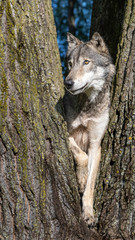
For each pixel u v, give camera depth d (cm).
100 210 453
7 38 360
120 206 434
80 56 541
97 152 521
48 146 396
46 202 383
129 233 419
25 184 366
